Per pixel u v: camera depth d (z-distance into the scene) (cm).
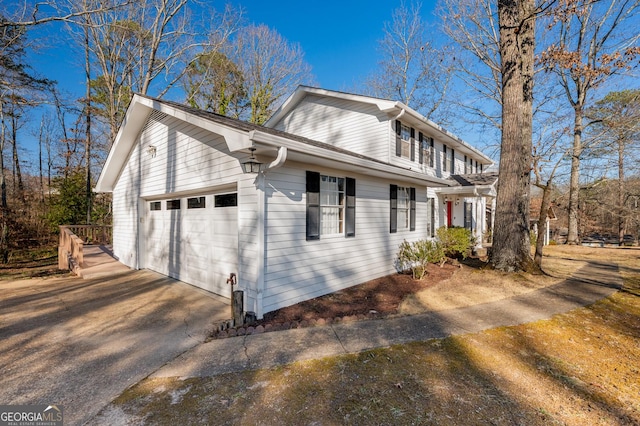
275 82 2334
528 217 812
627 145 1514
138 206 865
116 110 1712
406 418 239
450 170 1406
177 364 330
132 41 1641
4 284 707
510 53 793
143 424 235
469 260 1041
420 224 993
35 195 1869
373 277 748
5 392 277
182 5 1539
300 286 552
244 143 416
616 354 357
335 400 264
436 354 351
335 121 1077
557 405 258
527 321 462
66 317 479
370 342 384
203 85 2028
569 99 1522
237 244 550
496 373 310
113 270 837
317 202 583
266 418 240
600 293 622
